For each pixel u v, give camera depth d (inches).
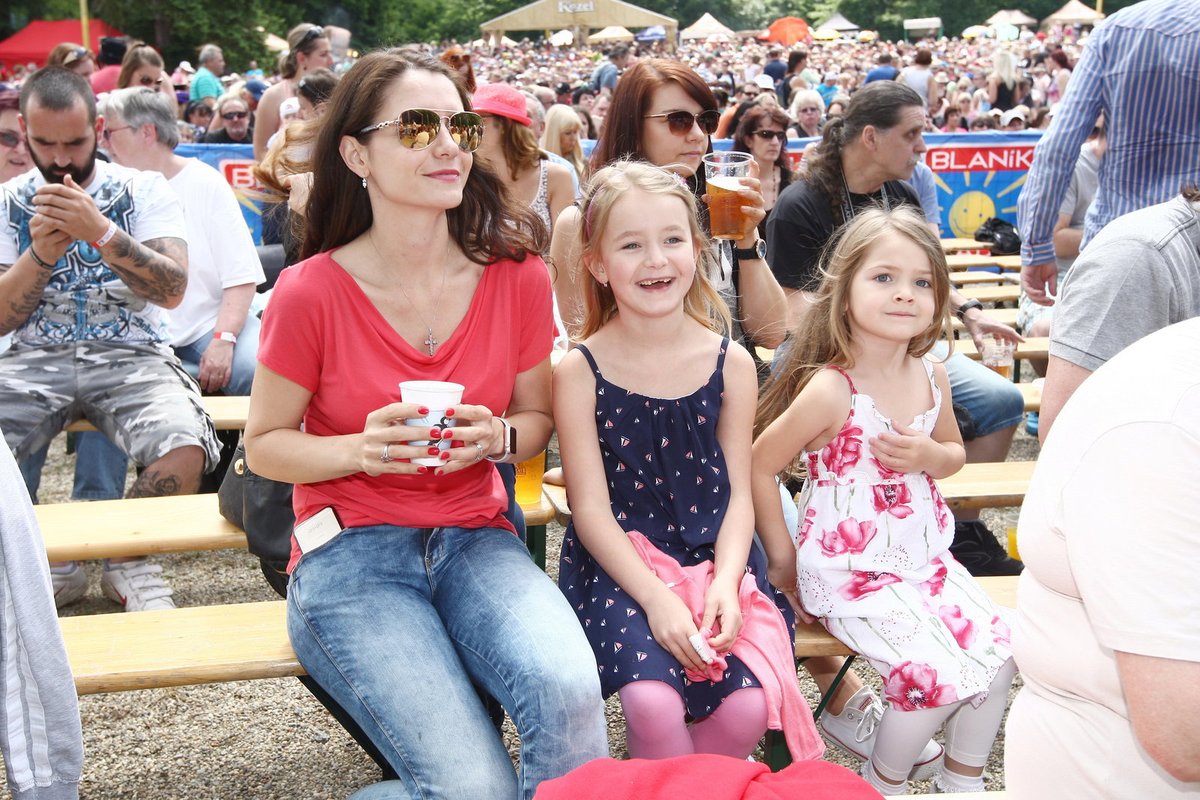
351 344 89.1
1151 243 100.7
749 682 87.7
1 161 181.6
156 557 174.7
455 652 86.0
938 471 101.7
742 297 132.1
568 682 79.5
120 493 171.6
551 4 2060.8
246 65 1802.4
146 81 368.2
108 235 139.5
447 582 90.3
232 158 299.7
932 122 733.3
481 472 95.0
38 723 79.0
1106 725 56.9
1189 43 130.4
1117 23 138.0
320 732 124.7
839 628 97.8
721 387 98.8
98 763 117.6
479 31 3358.8
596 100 634.8
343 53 442.6
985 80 856.9
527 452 97.0
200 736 123.4
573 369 98.8
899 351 103.0
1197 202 101.9
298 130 140.6
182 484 143.3
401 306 91.0
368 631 84.4
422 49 91.0
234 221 186.7
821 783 61.7
